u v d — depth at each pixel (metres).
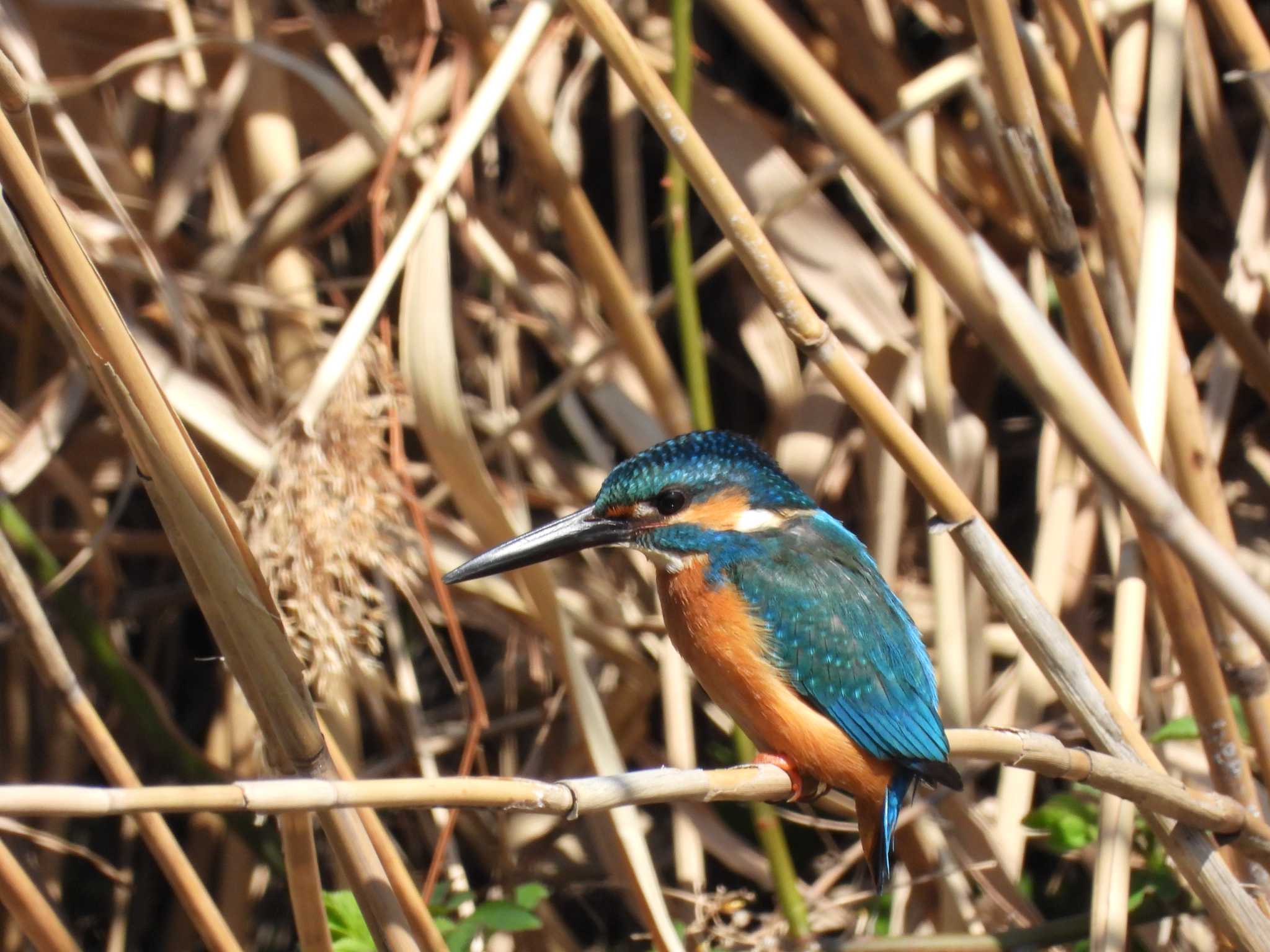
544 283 10.46
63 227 4.53
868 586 7.56
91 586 10.58
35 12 9.69
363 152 9.83
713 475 7.63
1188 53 9.95
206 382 9.30
